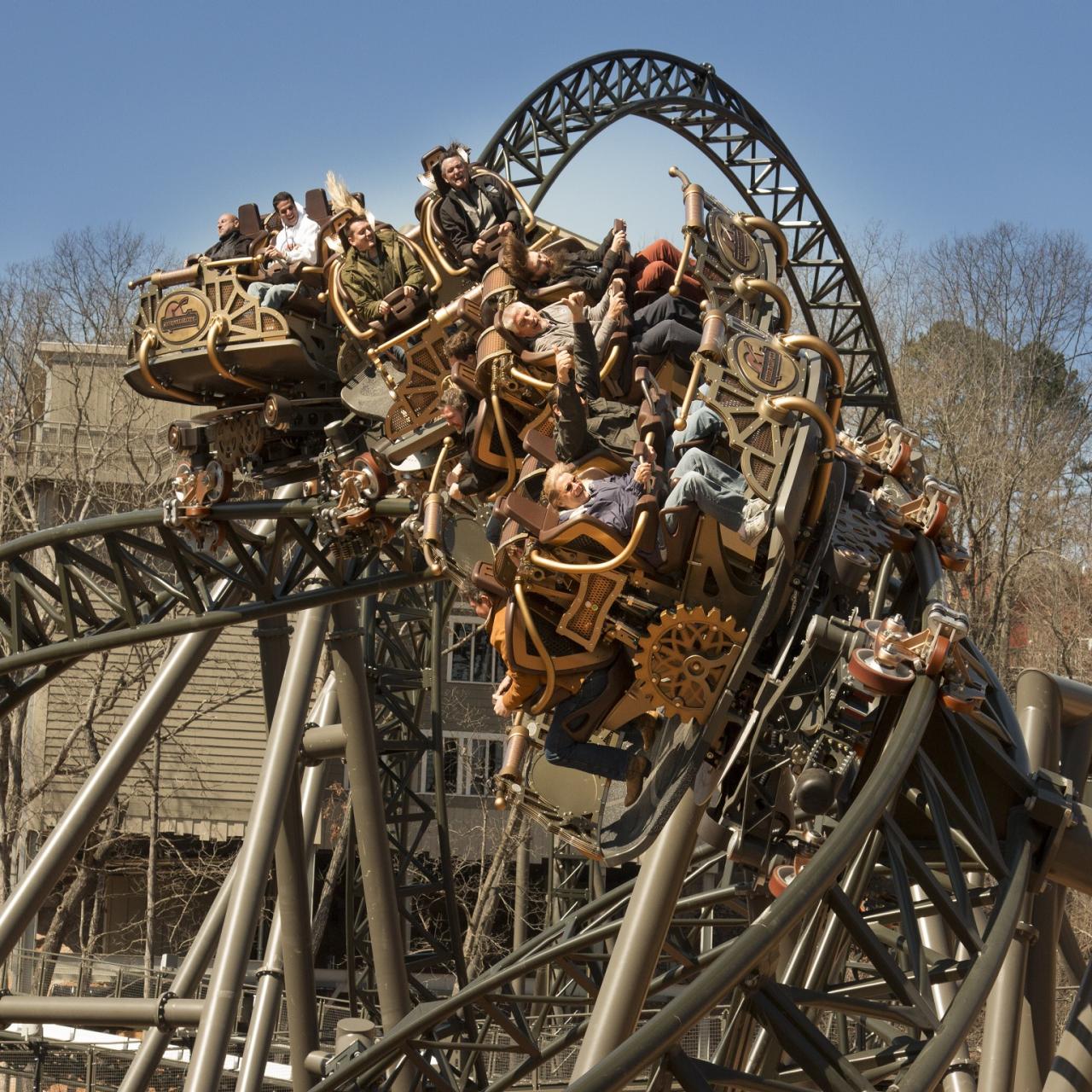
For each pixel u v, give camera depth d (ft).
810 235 85.87
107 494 115.75
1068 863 29.71
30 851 113.60
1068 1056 32.27
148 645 109.70
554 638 28.09
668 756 28.84
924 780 27.96
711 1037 78.38
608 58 74.18
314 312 40.88
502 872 107.14
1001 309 150.51
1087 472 151.84
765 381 28.40
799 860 27.58
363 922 61.67
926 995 24.99
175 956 108.37
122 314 126.62
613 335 29.63
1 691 47.65
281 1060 87.35
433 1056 55.62
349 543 40.96
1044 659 128.26
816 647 27.66
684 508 26.76
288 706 47.11
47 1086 78.84
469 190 36.06
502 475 31.68
